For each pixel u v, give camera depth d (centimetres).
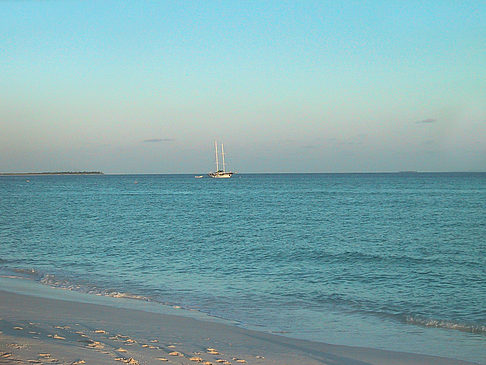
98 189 12625
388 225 4116
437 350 1074
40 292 1599
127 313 1322
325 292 1709
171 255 2575
